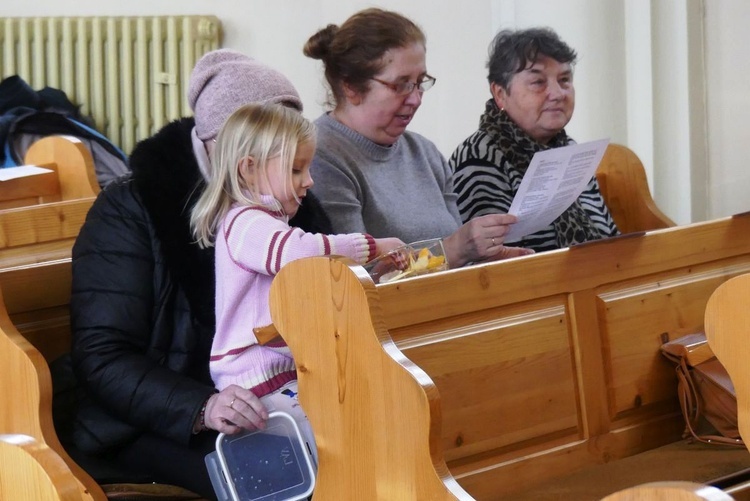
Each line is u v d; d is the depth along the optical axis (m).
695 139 5.55
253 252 2.86
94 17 7.06
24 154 6.00
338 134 3.68
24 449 1.79
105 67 7.14
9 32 6.97
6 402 2.97
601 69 5.61
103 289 3.10
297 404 2.85
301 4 7.15
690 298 3.39
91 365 3.04
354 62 3.62
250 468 2.82
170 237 3.12
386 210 3.69
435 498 2.36
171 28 7.05
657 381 3.28
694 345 3.20
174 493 3.10
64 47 7.03
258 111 2.95
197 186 3.17
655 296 3.29
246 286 2.91
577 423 3.10
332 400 2.57
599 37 5.58
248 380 2.92
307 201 3.42
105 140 6.23
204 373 3.19
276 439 2.82
